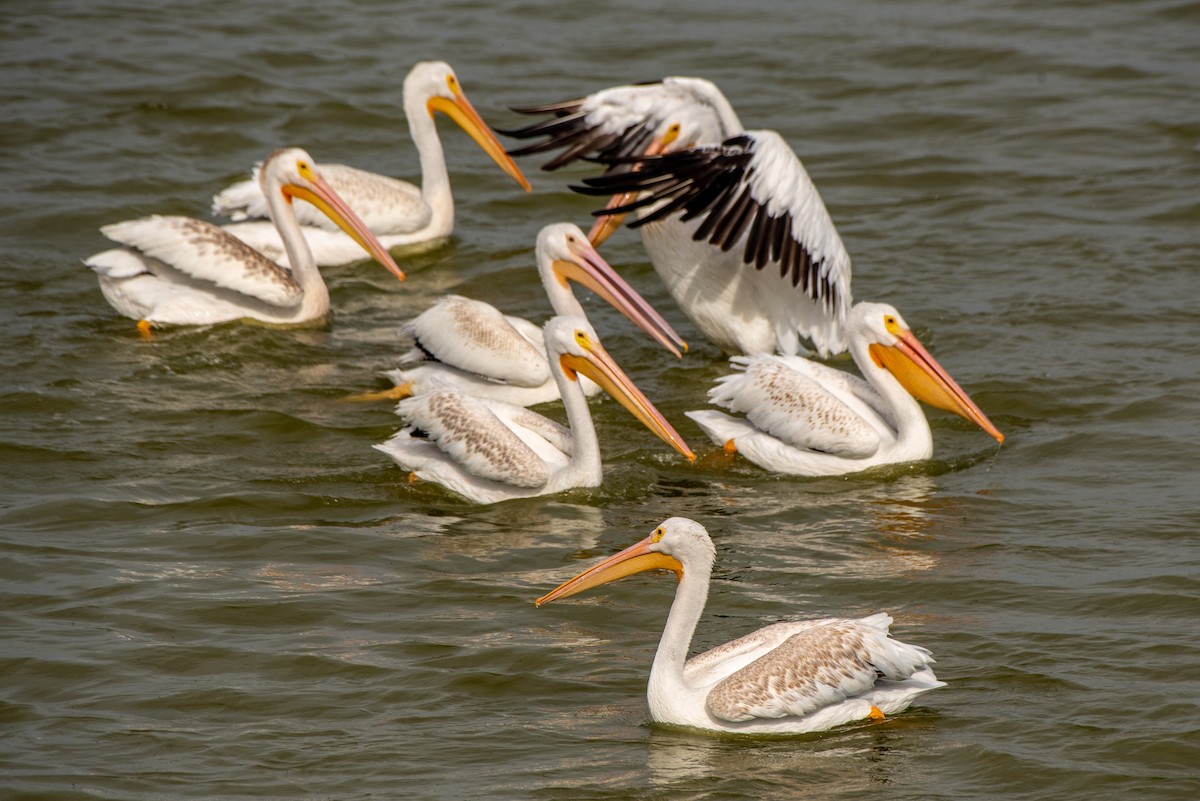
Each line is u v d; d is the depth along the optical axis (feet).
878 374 49.11
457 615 38.29
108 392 52.16
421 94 68.08
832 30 93.40
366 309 61.11
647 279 65.05
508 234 69.36
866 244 66.13
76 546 41.68
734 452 49.34
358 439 49.57
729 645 34.60
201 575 40.24
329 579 40.24
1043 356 55.31
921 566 41.16
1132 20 94.27
